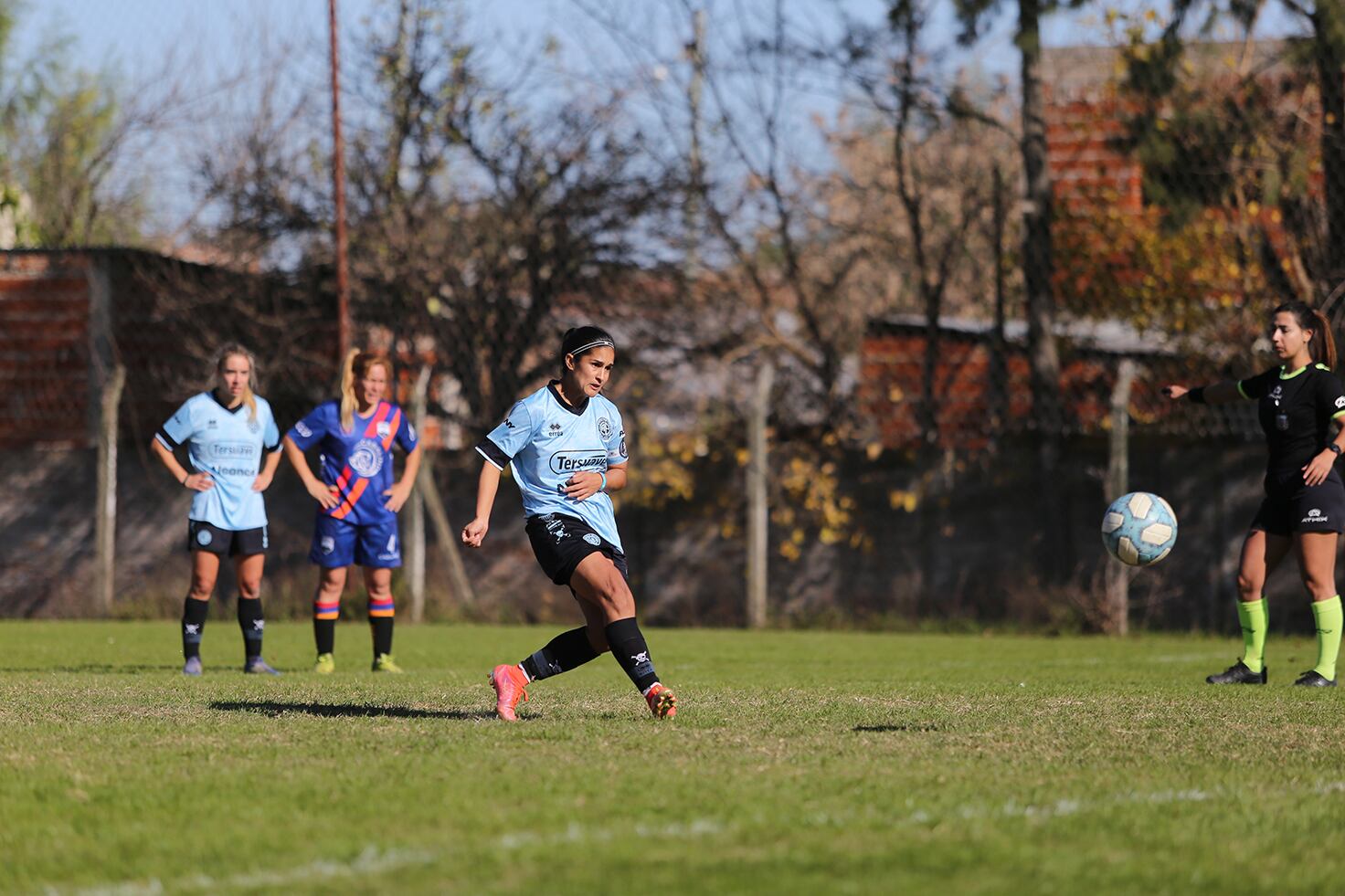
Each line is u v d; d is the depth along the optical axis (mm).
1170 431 51562
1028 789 15383
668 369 59969
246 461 33844
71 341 61219
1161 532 28422
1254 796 15234
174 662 37344
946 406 55500
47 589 58281
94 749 18188
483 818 13711
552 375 58875
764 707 23562
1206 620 50750
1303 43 49656
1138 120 52781
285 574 57000
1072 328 56969
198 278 60000
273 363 58938
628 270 59750
